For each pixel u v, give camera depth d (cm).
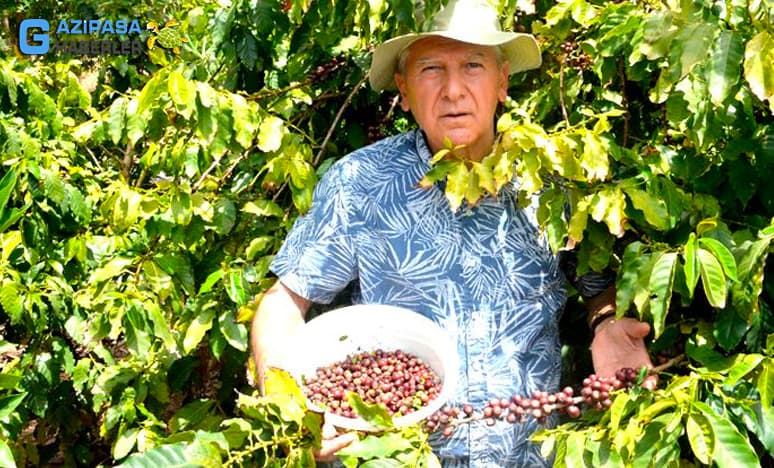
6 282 253
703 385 182
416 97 203
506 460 197
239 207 275
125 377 270
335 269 208
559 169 186
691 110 197
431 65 201
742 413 173
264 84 303
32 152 273
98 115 302
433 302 201
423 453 174
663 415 170
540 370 205
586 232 208
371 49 277
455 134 200
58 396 300
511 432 196
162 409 288
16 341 325
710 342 196
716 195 215
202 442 164
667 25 181
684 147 222
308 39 277
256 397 199
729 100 197
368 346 200
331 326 197
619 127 249
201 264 273
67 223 290
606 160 188
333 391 189
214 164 266
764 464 204
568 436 179
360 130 294
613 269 219
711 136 202
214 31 273
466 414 187
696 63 174
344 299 238
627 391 188
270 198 283
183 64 291
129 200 247
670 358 212
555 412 202
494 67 204
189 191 248
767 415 173
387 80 228
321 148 276
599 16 230
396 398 187
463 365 198
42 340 285
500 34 197
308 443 173
